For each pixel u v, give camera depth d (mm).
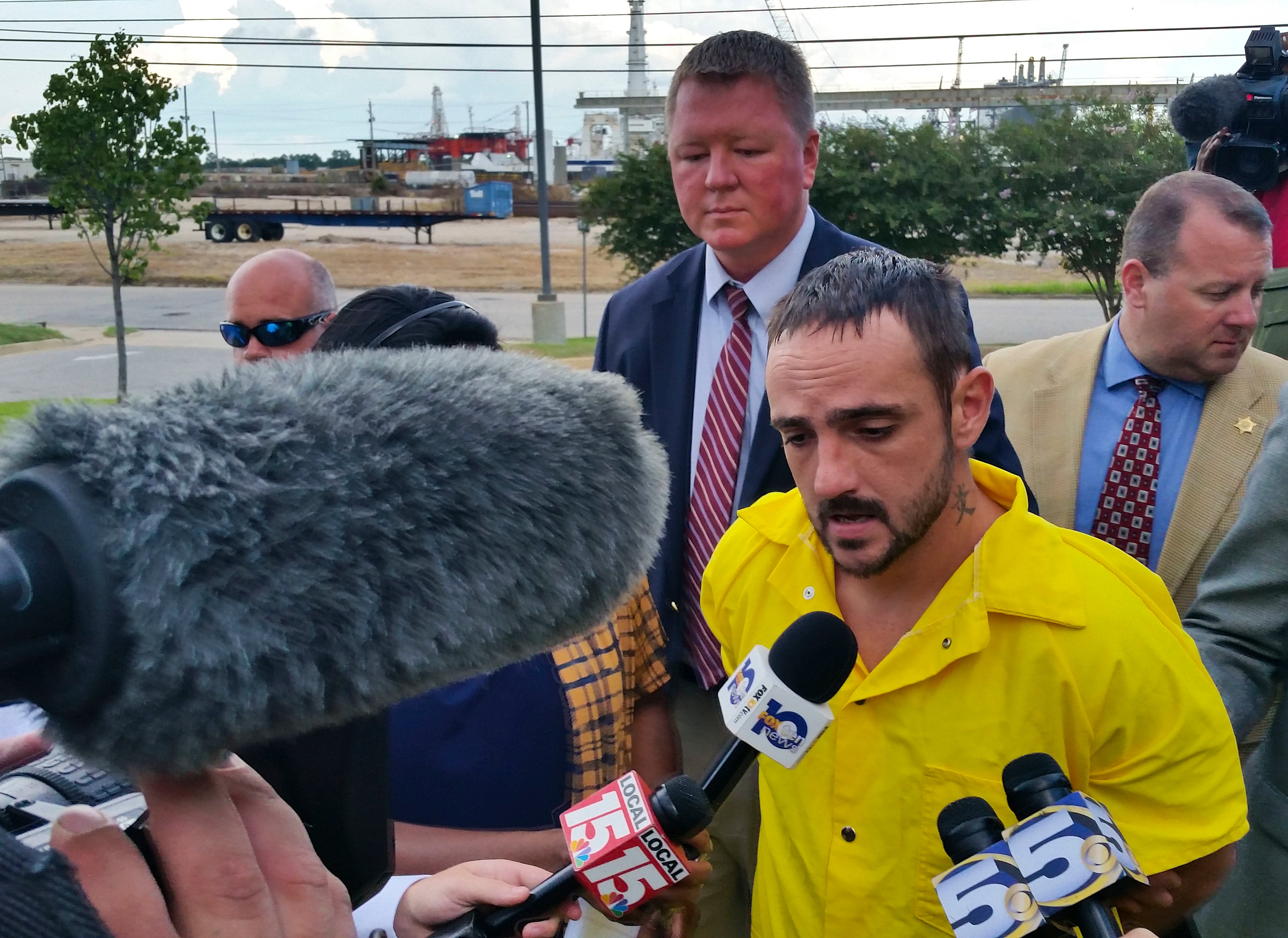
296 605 416
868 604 1423
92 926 446
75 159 11844
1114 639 1285
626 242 16641
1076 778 1331
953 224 15664
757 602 1570
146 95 11766
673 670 2332
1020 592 1293
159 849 546
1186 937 1920
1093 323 20156
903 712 1358
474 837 1562
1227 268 2293
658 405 2520
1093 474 2520
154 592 394
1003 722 1312
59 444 417
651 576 2348
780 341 1264
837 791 1401
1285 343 3025
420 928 1147
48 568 390
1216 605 1856
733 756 1094
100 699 407
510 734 1558
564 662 1576
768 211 2299
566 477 491
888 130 15773
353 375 477
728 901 2262
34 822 706
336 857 827
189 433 420
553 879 1048
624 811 1011
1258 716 1800
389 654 436
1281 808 1914
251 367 473
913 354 1190
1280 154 3238
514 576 465
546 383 530
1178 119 3424
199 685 403
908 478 1219
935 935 1341
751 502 2291
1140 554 2471
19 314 21797
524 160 59719
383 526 434
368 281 26547
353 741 803
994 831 1056
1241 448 2365
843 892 1398
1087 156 15258
